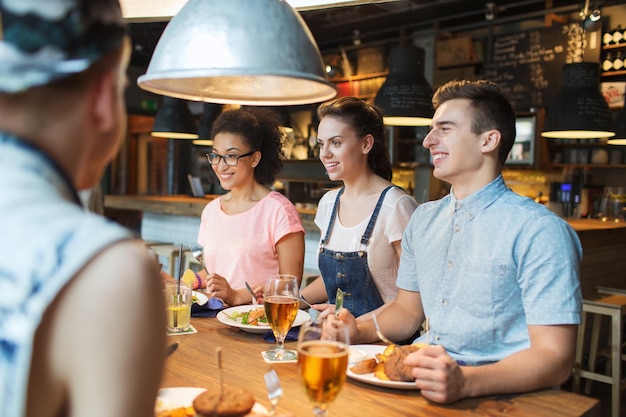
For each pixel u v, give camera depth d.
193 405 0.96
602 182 5.97
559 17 5.70
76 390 0.53
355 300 2.14
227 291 1.98
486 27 6.36
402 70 4.57
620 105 5.38
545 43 5.66
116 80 0.61
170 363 1.37
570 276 1.35
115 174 10.51
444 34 6.59
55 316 0.51
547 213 1.44
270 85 1.38
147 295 0.55
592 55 5.38
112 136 0.63
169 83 1.29
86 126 0.59
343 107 2.13
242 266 2.32
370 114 2.17
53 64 0.53
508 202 1.51
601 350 3.90
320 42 7.36
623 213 4.98
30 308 0.49
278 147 2.49
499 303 1.46
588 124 4.40
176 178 9.83
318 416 1.06
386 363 1.28
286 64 1.08
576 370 3.58
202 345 1.53
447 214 1.63
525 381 1.24
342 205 2.23
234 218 2.37
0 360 0.49
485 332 1.48
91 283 0.52
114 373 0.53
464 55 6.21
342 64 7.17
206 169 9.38
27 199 0.53
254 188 2.44
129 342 0.53
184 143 9.83
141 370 0.54
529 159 5.81
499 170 1.57
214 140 2.39
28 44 0.52
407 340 1.79
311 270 4.18
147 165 10.66
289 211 2.33
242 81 1.38
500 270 1.46
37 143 0.56
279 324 1.42
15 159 0.55
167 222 5.91
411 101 4.45
